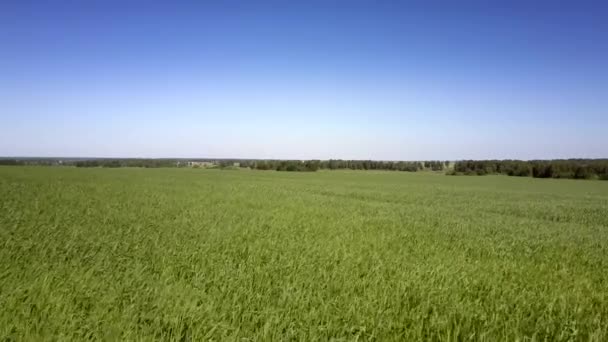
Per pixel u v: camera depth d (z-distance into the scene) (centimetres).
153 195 2616
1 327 446
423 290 677
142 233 1195
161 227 1339
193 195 2744
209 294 612
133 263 796
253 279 711
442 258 1016
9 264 715
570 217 2580
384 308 578
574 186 6688
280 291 647
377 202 3042
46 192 2527
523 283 804
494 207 3058
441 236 1452
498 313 592
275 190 3756
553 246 1391
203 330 473
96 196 2386
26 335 429
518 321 554
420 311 584
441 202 3359
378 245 1162
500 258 1103
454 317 559
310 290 639
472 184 6769
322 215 1920
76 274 675
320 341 478
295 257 909
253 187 4044
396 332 511
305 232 1332
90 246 974
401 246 1164
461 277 792
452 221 2016
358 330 507
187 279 711
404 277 761
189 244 1032
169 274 726
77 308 527
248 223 1491
